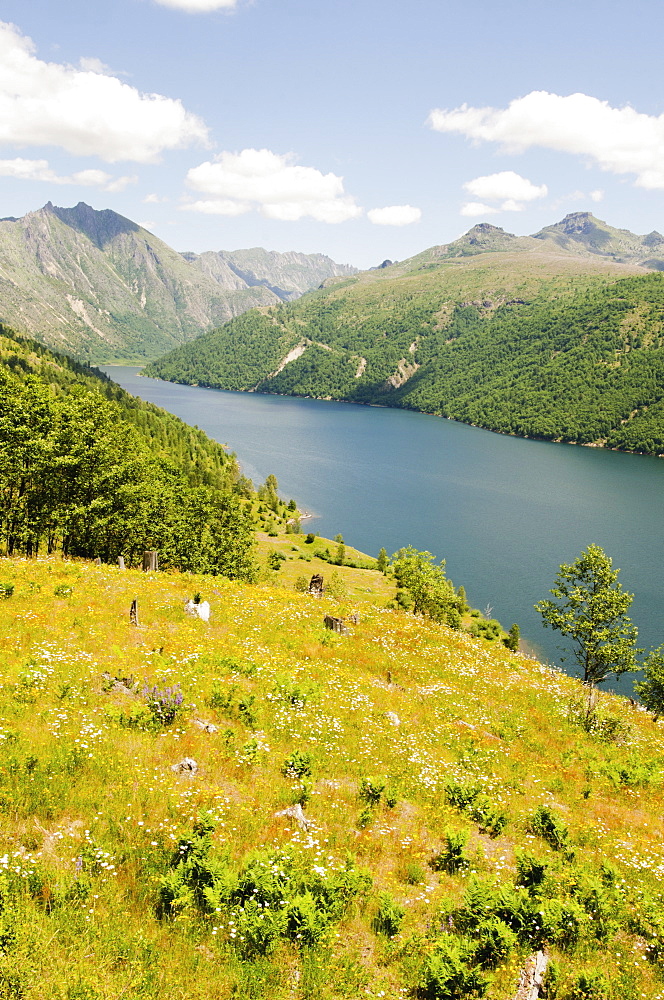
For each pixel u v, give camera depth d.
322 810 14.50
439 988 9.51
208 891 10.30
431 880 12.78
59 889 9.78
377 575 125.38
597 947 11.68
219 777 14.76
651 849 16.16
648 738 26.67
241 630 27.28
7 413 43.38
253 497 186.62
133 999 8.16
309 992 9.09
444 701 24.66
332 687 22.75
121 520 52.31
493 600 123.56
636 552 152.50
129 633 23.41
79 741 14.20
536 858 13.34
